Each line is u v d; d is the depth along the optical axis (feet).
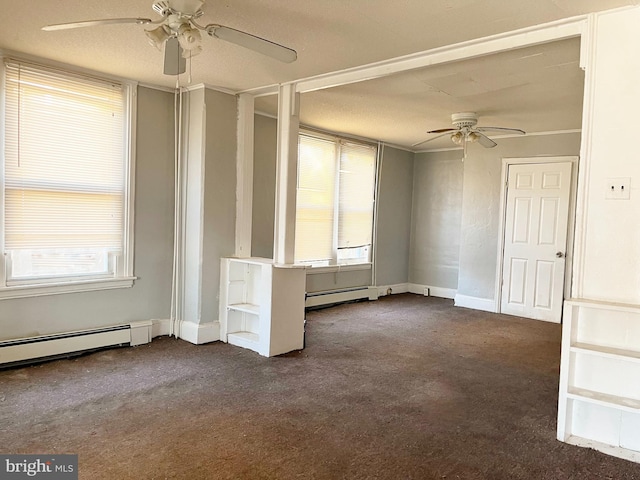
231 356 12.85
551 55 10.13
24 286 11.43
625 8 7.88
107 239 13.03
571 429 8.70
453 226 23.02
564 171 18.40
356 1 7.88
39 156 11.61
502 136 19.95
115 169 13.07
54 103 11.78
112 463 7.29
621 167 8.04
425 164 24.13
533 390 11.00
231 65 11.54
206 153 13.69
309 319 17.84
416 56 10.46
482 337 15.80
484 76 11.71
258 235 17.54
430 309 20.34
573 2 7.73
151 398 9.86
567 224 18.33
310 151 19.11
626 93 7.95
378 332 16.11
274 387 10.70
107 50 10.75
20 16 8.85
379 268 22.98
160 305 14.37
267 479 6.99
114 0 8.14
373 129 19.29
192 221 14.02
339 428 8.75
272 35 9.46
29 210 11.53
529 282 19.27
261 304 13.12
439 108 15.26
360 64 11.18
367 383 11.15
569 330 8.27
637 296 8.00
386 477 7.14
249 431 8.51
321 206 19.80
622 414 8.23
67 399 9.65
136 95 13.33
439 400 10.25
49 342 11.82
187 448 7.82
